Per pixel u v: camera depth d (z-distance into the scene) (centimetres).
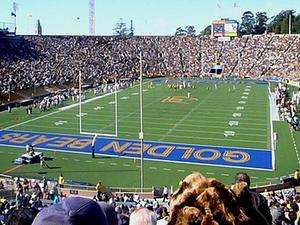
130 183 2762
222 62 9388
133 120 4622
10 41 7681
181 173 2945
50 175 2927
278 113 4906
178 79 8562
